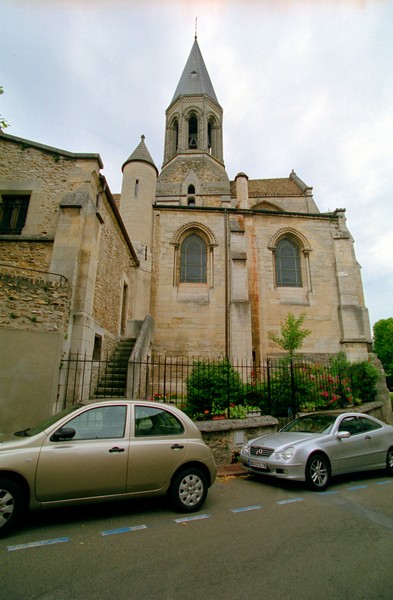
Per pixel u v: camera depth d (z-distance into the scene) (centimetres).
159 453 438
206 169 3030
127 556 324
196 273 1750
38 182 983
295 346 1301
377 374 1367
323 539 369
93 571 296
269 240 1814
